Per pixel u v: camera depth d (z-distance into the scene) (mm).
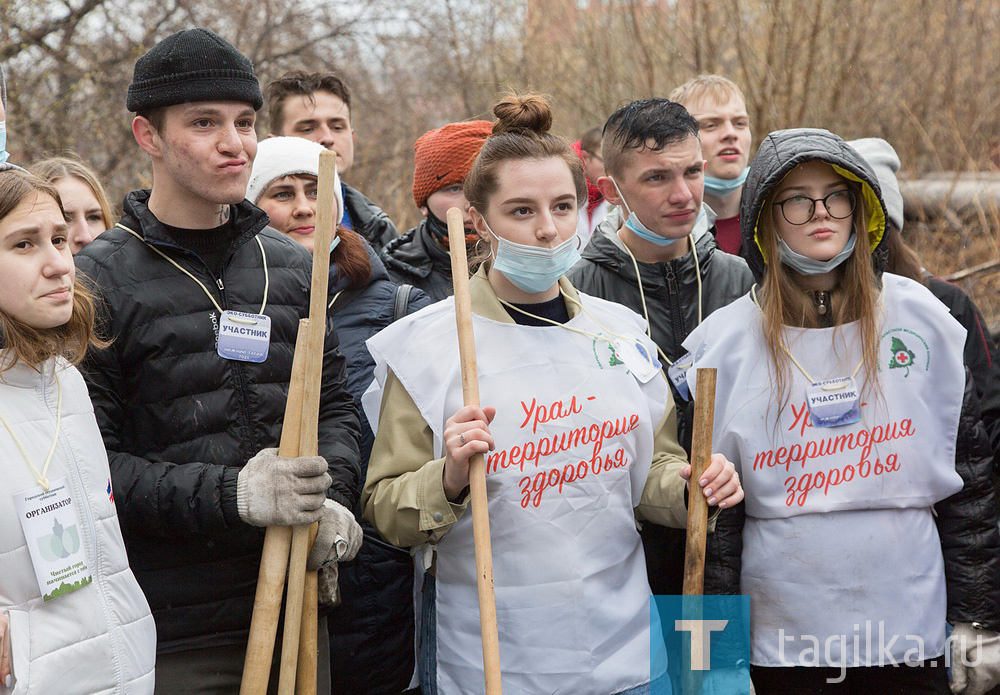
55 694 2184
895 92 10188
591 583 2684
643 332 2945
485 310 2771
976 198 8406
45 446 2270
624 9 10172
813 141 2855
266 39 9773
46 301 2277
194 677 2662
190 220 2711
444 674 2723
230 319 2689
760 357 2908
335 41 10391
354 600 3115
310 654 2582
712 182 4660
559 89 10492
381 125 10406
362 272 3420
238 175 2680
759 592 2885
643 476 2844
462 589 2715
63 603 2232
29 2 7973
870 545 2840
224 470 2535
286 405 2631
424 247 3910
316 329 2516
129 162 8445
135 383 2625
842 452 2859
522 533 2658
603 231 3449
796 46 9680
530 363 2730
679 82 10102
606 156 3395
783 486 2871
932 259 8555
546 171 2691
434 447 2709
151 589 2646
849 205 2873
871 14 10219
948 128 10070
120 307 2604
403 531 2639
